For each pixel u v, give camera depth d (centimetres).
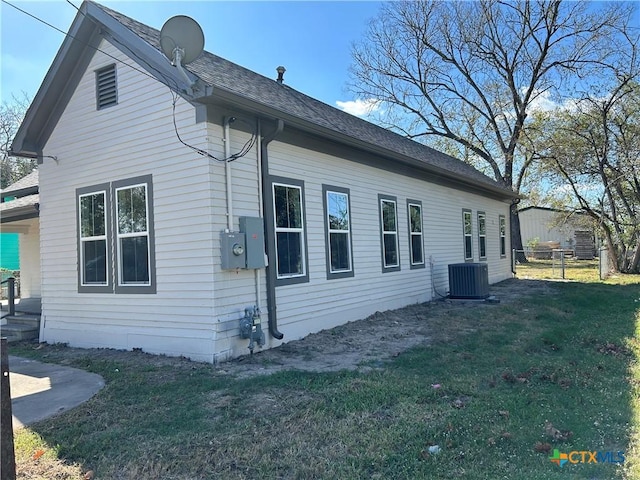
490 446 346
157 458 339
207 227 621
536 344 687
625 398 445
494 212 1780
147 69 680
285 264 750
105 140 742
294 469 319
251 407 436
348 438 364
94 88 757
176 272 654
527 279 1808
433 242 1281
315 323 805
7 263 1373
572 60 2194
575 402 436
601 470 307
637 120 1767
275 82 1047
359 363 599
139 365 610
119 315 723
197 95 580
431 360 599
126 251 716
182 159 648
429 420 397
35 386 539
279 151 750
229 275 641
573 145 1861
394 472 313
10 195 1127
